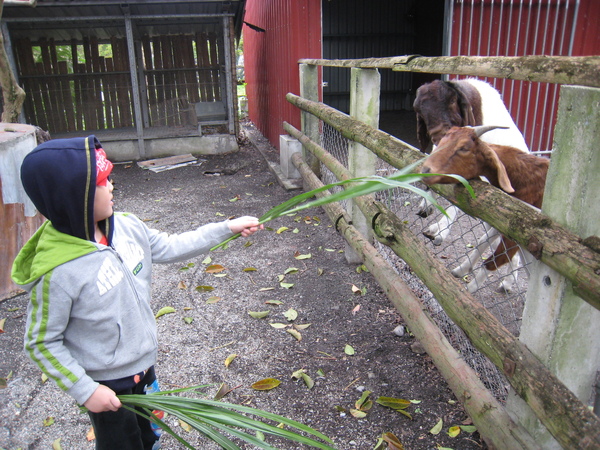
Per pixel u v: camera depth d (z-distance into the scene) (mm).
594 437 1483
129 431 1937
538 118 7113
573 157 1639
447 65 2371
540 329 1871
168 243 2162
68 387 1718
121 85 8758
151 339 2012
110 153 8617
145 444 2229
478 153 2213
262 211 5977
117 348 1857
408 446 2498
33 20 7605
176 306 3891
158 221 5750
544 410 1708
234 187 7016
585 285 1495
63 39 8469
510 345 1952
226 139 8859
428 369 3068
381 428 2621
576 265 1538
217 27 8797
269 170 7801
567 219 1686
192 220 5758
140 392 2066
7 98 5820
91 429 2674
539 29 6754
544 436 1982
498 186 2377
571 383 1901
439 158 2207
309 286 4137
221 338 3461
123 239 1975
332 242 4984
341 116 4387
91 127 8836
